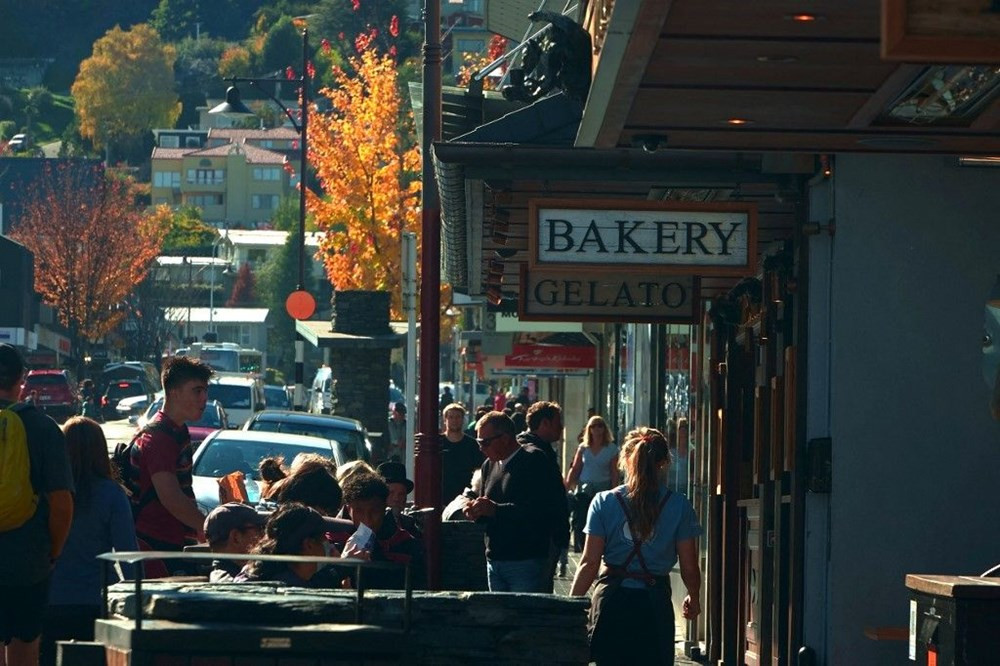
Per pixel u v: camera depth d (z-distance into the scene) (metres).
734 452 34.00
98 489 22.17
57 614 21.97
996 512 25.34
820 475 25.33
